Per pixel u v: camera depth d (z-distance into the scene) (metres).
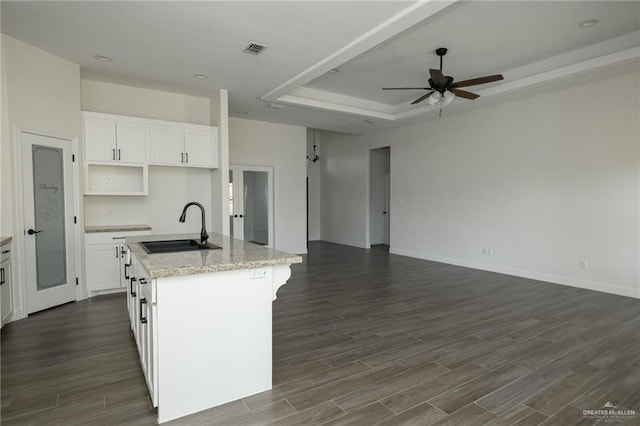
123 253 4.57
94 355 2.89
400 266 6.64
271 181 7.75
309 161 10.27
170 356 2.07
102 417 2.09
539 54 4.54
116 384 2.45
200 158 5.31
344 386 2.46
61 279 4.17
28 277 3.78
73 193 4.29
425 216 7.34
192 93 5.41
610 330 3.48
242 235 7.42
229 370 2.25
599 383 2.50
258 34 3.48
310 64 4.25
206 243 3.11
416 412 2.16
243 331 2.29
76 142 4.30
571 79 4.72
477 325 3.62
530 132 5.58
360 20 3.19
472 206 6.46
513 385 2.47
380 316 3.89
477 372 2.66
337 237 9.79
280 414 2.13
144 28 3.37
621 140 4.62
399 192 7.91
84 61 4.18
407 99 6.66
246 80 4.81
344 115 6.68
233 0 2.88
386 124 7.48
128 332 3.37
